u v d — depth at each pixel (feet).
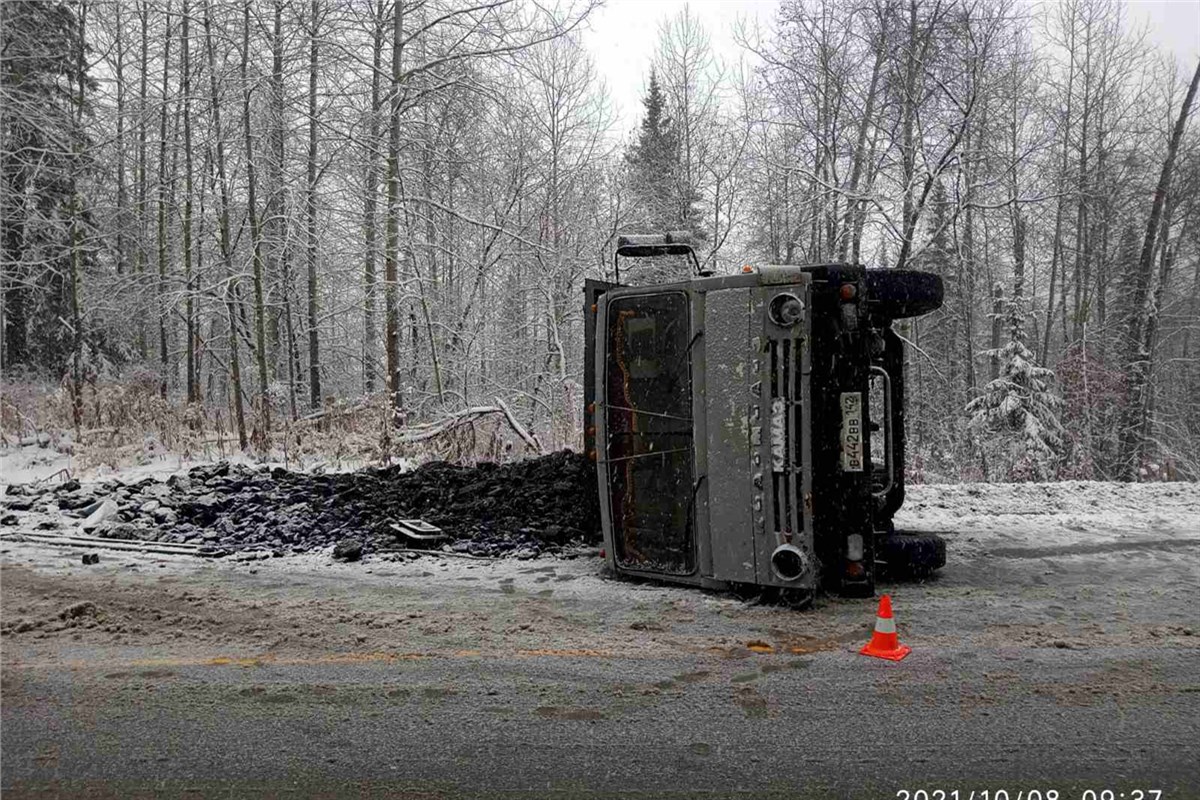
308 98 48.80
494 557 22.67
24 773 10.46
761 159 56.34
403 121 46.55
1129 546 24.06
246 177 50.85
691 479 18.74
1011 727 11.68
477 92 46.44
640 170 66.49
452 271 54.24
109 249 64.59
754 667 14.08
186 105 51.08
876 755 10.85
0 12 49.47
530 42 45.65
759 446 17.38
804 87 51.88
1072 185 62.49
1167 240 76.48
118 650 15.06
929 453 65.82
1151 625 16.44
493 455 39.37
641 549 19.72
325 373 68.80
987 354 68.23
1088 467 61.16
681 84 68.54
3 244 58.18
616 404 19.98
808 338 16.93
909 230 45.27
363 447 39.60
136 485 30.81
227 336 59.11
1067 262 82.89
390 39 46.32
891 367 22.45
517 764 10.64
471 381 53.47
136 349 75.20
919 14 46.75
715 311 17.97
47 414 47.42
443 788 10.05
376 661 14.44
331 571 21.26
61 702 12.66
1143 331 67.51
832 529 17.94
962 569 21.39
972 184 45.60
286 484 30.09
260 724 11.85
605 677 13.65
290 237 49.49
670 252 22.16
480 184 51.31
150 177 63.67
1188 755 10.87
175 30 51.65
